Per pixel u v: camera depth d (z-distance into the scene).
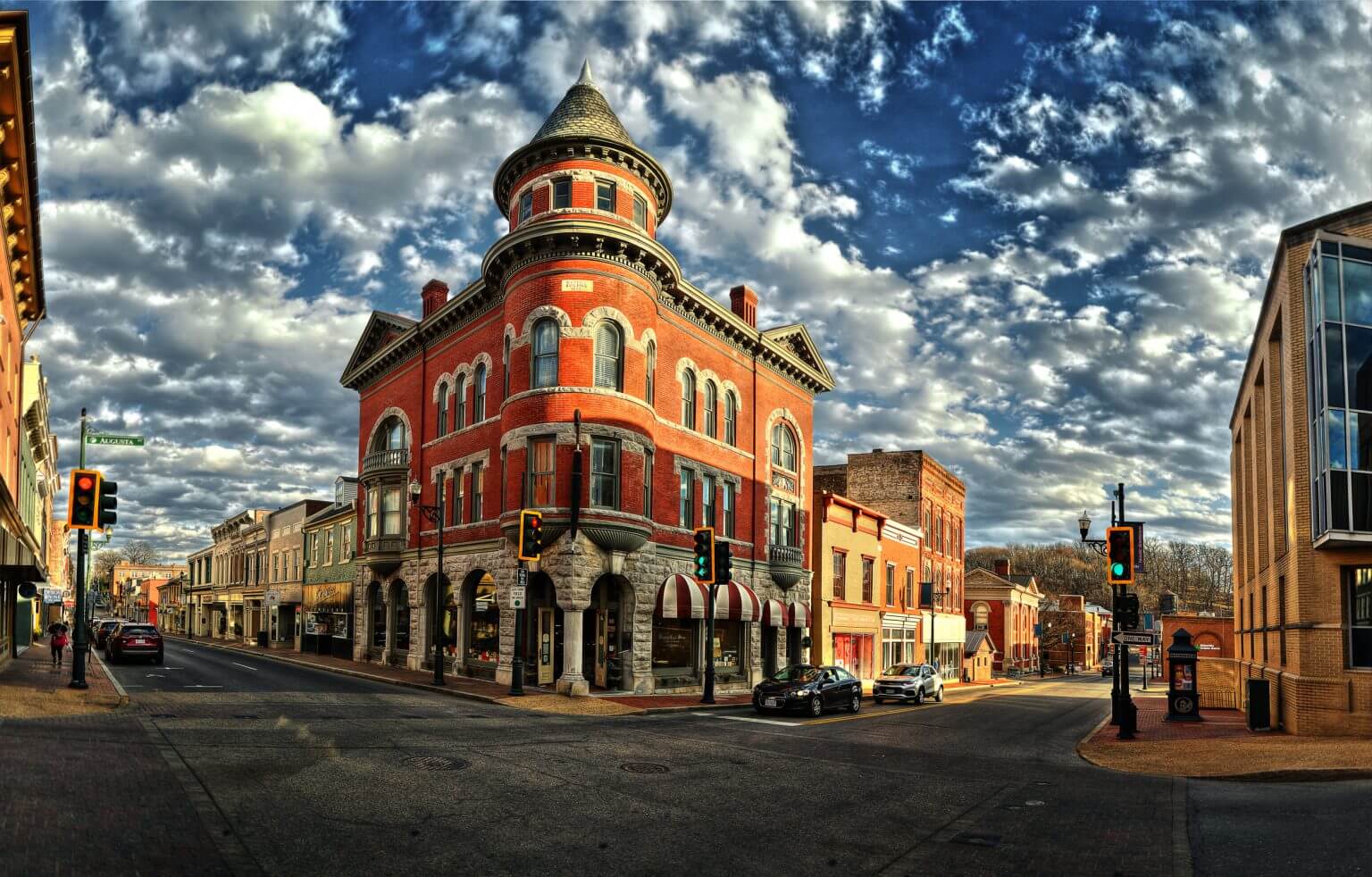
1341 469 20.61
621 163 30.42
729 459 36.03
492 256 30.59
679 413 32.94
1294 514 22.41
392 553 38.12
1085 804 12.48
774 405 39.88
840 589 45.31
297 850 8.55
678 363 33.06
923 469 57.25
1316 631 21.62
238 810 9.88
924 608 53.97
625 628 29.75
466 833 9.52
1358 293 21.27
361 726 17.31
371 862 8.34
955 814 11.67
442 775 12.54
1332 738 20.47
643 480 29.86
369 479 39.66
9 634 33.56
